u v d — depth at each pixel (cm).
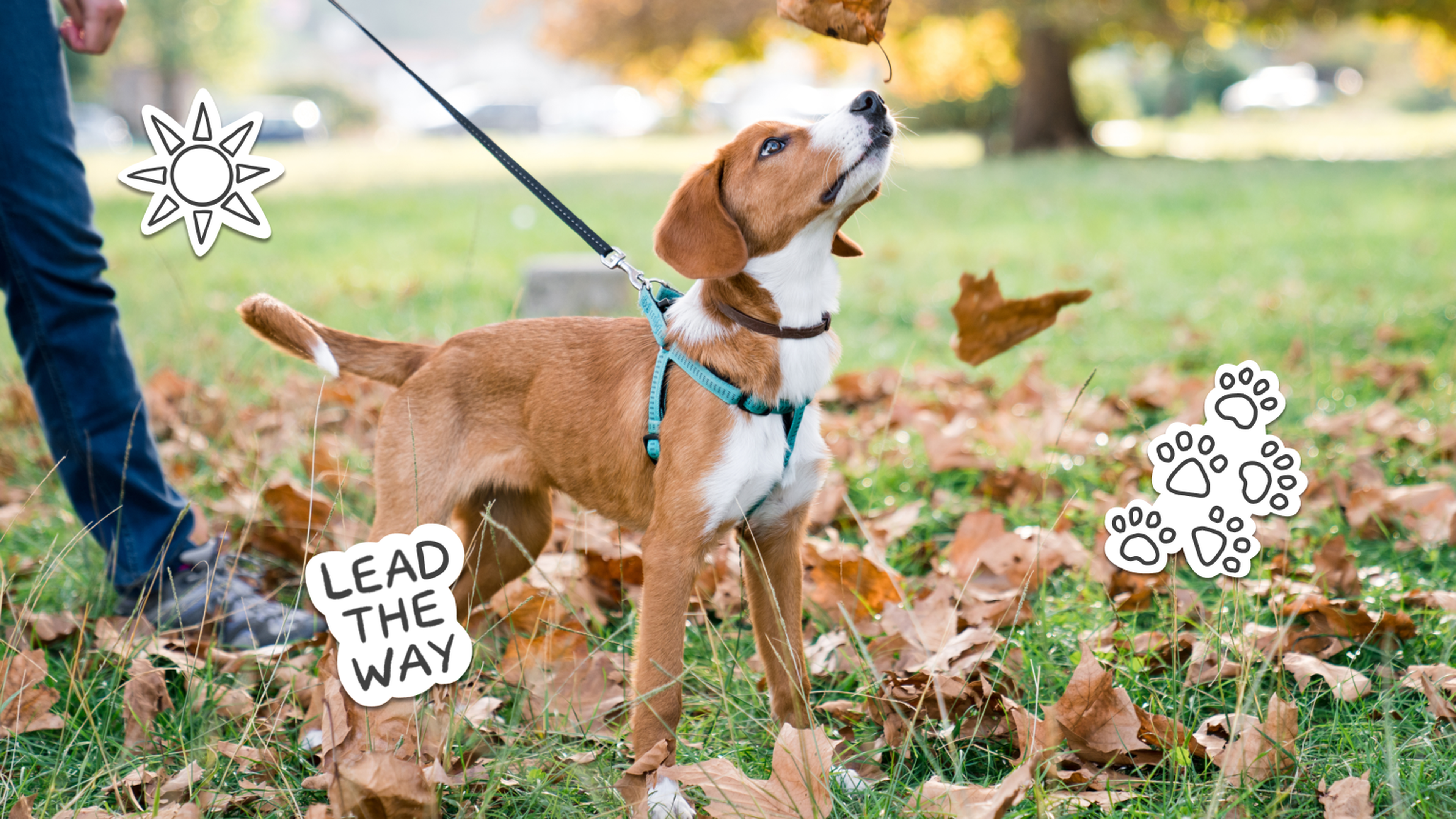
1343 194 1316
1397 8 2300
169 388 547
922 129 3731
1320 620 301
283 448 471
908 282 870
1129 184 1540
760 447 256
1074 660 295
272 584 362
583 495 286
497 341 295
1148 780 240
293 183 1911
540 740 266
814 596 334
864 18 265
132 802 245
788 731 236
